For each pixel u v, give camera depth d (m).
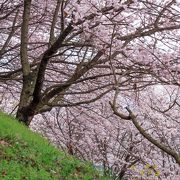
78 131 17.95
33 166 7.50
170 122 13.94
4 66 16.34
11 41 17.16
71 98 16.64
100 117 16.50
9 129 8.88
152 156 15.04
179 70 11.40
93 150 17.84
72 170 8.41
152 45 11.65
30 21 16.16
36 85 12.07
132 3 10.61
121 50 11.00
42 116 18.91
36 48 15.54
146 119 13.66
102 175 9.38
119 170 16.33
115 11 10.84
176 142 13.62
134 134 16.31
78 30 11.79
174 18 11.16
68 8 11.80
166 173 14.00
